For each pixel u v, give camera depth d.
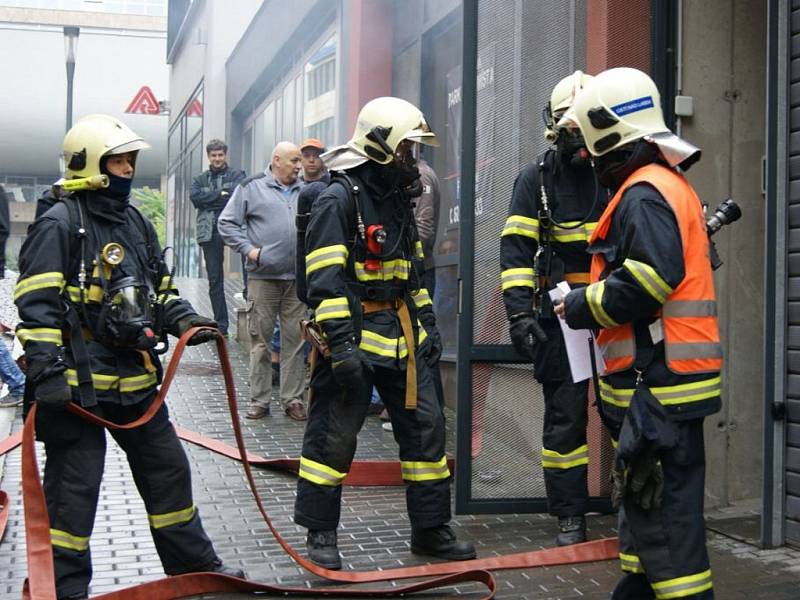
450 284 8.20
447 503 4.52
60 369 3.62
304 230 4.53
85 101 37.69
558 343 4.70
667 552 3.14
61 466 3.82
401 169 4.32
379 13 9.84
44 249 3.70
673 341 3.15
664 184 3.19
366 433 7.24
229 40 20.55
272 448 6.73
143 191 37.75
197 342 4.04
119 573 4.30
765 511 4.62
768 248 4.57
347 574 4.24
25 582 3.86
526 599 4.02
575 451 4.71
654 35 5.33
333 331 4.20
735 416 5.39
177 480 4.02
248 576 4.30
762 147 5.40
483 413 5.25
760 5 5.39
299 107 13.91
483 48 5.30
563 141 4.54
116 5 38.78
